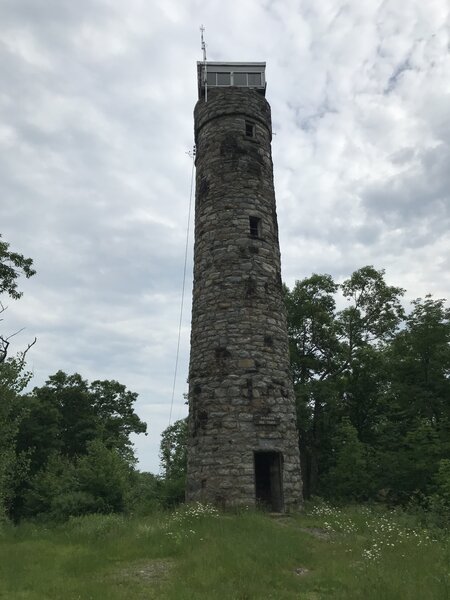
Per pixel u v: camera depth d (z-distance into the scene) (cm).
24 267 2303
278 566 888
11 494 1953
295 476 1493
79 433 3597
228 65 1988
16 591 777
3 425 1867
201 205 1775
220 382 1517
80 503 1984
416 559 908
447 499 1573
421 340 2373
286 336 1681
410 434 2092
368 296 3052
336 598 712
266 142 1873
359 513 1450
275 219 1806
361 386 2934
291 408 1577
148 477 3812
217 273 1642
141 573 866
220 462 1438
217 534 1091
